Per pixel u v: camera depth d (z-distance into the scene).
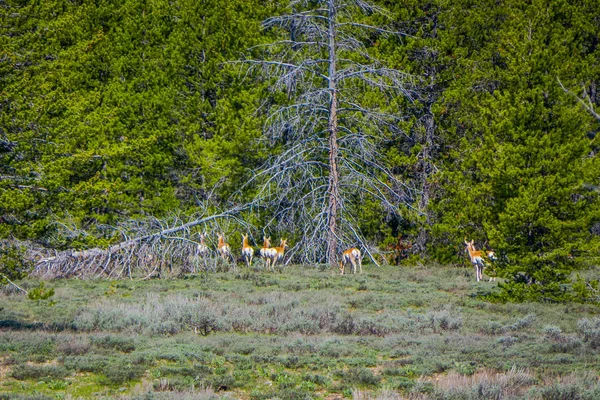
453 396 18.83
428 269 54.06
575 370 22.28
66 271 47.03
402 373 22.58
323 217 54.16
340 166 55.84
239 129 56.31
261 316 32.25
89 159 36.47
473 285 44.56
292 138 57.19
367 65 56.84
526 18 48.34
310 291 41.59
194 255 50.31
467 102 55.47
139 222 52.53
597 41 52.94
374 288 43.16
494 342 27.34
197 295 39.28
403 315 33.84
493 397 18.92
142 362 23.05
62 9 55.66
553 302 38.19
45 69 32.97
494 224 40.84
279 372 22.47
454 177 52.81
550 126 38.97
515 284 38.19
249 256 54.81
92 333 28.70
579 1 53.06
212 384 20.64
